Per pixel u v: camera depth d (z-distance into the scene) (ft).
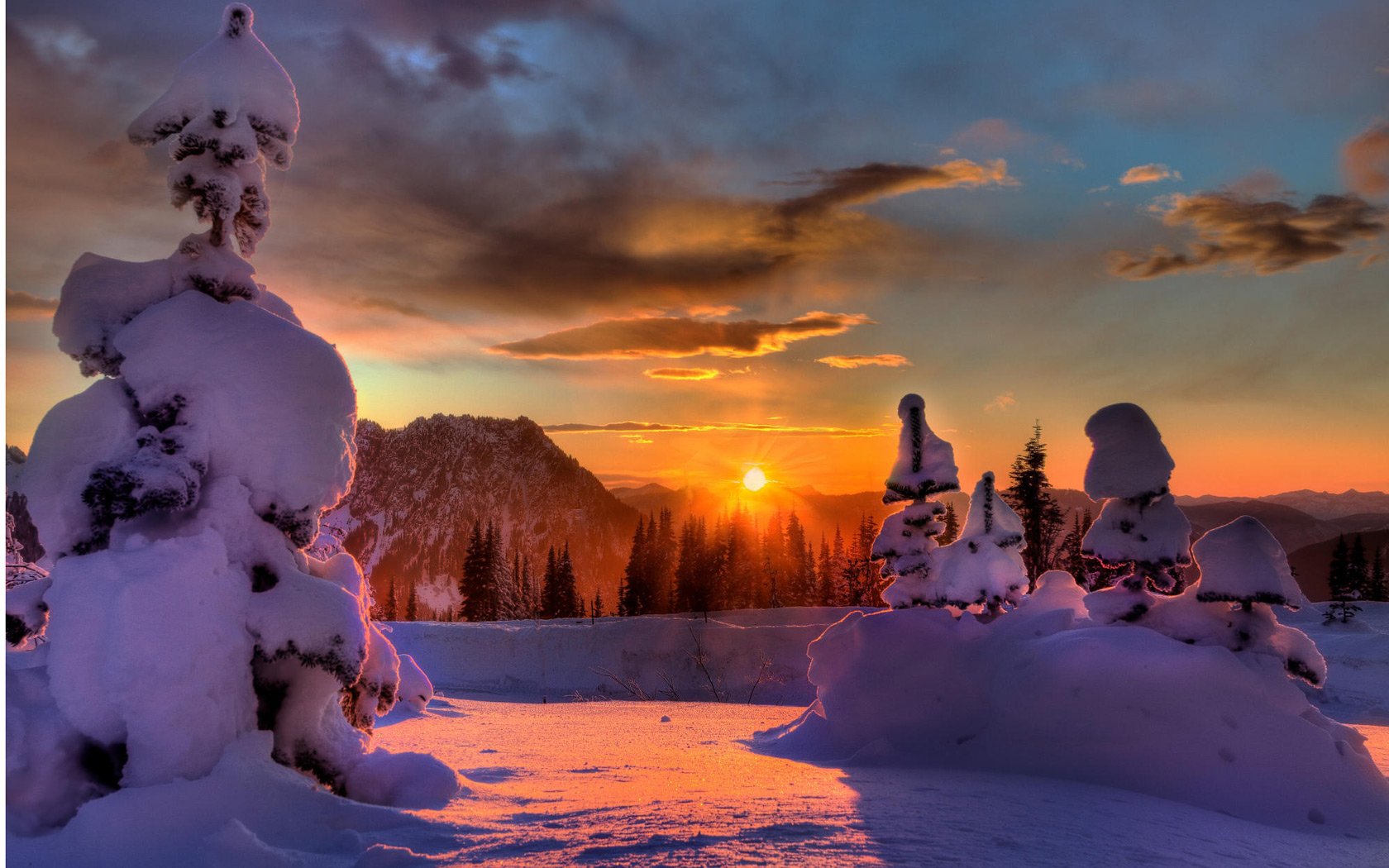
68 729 19.65
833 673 38.55
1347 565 267.18
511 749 36.17
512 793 23.48
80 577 19.63
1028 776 31.19
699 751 36.68
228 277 23.85
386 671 25.89
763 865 15.15
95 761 19.95
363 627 22.16
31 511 21.65
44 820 18.75
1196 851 20.11
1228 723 30.25
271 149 24.59
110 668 18.97
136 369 21.97
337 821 18.39
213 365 22.26
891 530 41.63
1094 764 30.81
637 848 16.24
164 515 21.68
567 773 28.71
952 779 29.48
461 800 21.94
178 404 21.97
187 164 23.47
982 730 34.24
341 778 22.17
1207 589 33.12
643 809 20.31
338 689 22.34
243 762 19.21
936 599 40.42
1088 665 32.35
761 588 306.76
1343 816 28.35
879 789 25.61
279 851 16.21
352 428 23.80
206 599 20.12
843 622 40.06
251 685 21.09
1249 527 33.12
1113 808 24.94
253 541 22.17
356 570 25.99
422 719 51.78
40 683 20.39
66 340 22.74
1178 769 29.78
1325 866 20.93
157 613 19.35
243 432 22.20
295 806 18.47
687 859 15.44
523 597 328.49
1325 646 135.33
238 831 16.24
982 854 16.89
